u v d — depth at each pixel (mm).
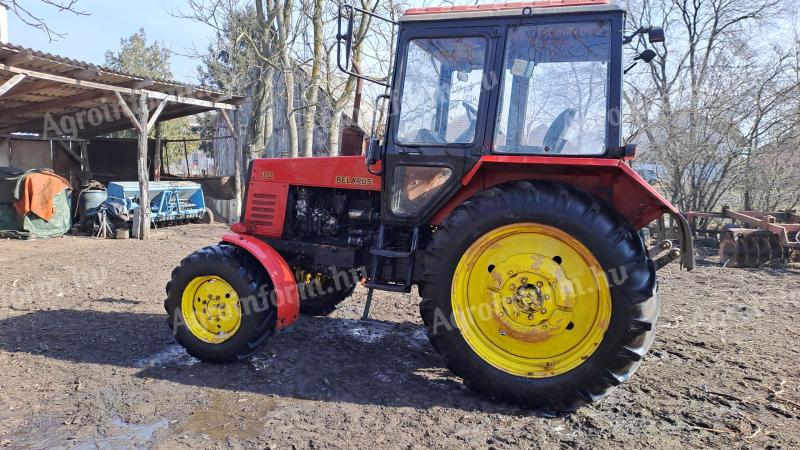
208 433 2721
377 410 2990
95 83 9062
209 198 13570
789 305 5480
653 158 11078
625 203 3182
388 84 3846
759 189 10281
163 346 4023
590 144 3070
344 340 4203
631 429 2793
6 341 4102
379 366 3656
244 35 12977
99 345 4031
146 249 8844
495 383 3021
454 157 3279
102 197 11055
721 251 7934
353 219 3822
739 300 5707
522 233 3047
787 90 9703
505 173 3250
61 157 12938
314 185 3869
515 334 3080
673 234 9305
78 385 3281
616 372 2838
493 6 3236
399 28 3430
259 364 3639
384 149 3459
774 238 7613
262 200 4008
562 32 3125
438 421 2867
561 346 3006
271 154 18250
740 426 2822
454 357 3117
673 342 4258
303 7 12383
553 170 3125
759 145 10148
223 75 13828
